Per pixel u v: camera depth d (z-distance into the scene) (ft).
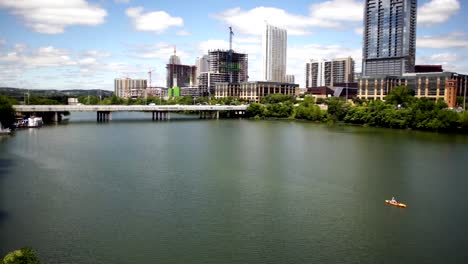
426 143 565.94
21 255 147.23
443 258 202.08
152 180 333.83
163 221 242.78
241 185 322.34
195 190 306.14
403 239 222.69
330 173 366.63
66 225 234.17
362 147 524.11
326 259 199.93
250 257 200.64
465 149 510.58
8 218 243.19
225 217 250.16
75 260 194.39
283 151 486.38
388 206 275.59
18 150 465.47
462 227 239.71
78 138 588.91
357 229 235.20
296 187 318.45
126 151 473.67
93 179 334.24
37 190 299.79
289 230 232.53
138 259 196.65
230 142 565.94
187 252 204.54
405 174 365.61
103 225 235.20
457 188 320.29
